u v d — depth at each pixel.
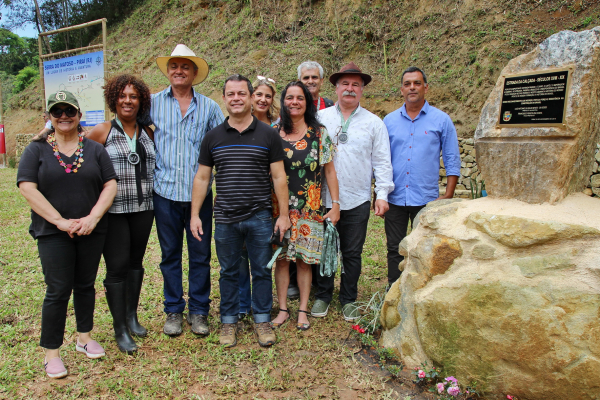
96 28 22.55
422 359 2.68
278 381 2.63
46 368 2.66
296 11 13.91
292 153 3.16
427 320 2.61
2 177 12.00
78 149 2.62
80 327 2.86
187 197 3.17
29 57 35.62
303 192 3.20
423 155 3.50
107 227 2.80
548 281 2.22
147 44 17.73
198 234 3.06
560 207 2.46
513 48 8.91
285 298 3.47
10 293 3.97
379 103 10.24
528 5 9.38
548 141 2.48
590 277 2.14
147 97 3.01
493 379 2.32
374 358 2.90
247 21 14.88
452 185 3.56
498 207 2.61
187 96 3.27
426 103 3.57
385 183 3.42
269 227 3.08
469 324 2.40
